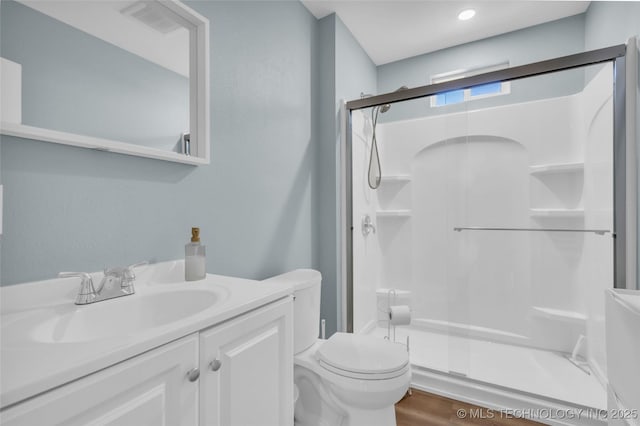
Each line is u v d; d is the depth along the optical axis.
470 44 2.73
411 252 2.56
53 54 0.80
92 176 0.92
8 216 0.75
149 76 1.03
